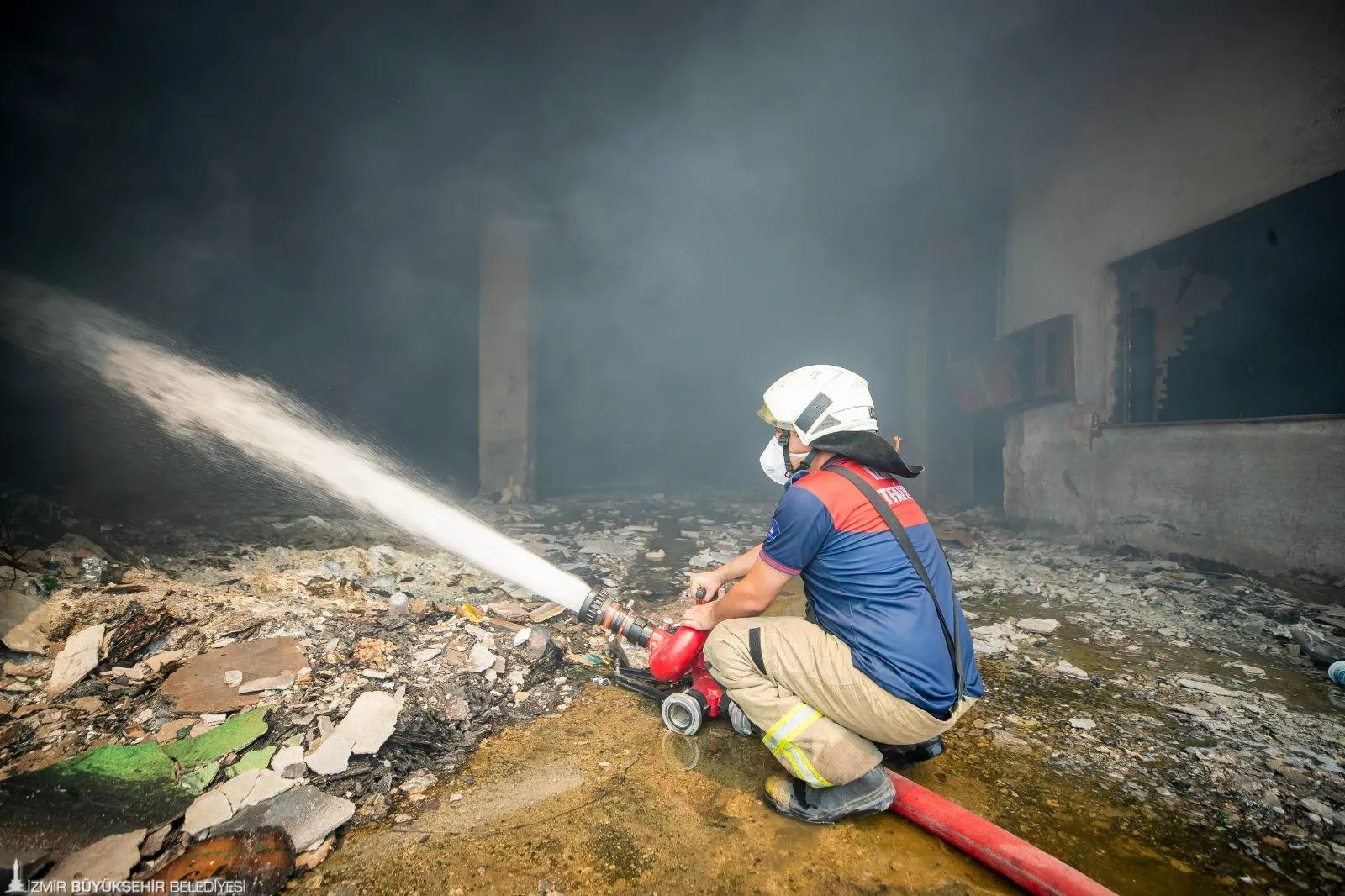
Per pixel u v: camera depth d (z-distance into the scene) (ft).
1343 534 11.48
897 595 5.51
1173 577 13.67
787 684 5.87
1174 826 5.98
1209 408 15.29
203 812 5.38
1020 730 7.70
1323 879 5.32
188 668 7.33
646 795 6.26
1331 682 8.98
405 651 8.42
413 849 5.39
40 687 6.92
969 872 5.38
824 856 5.52
